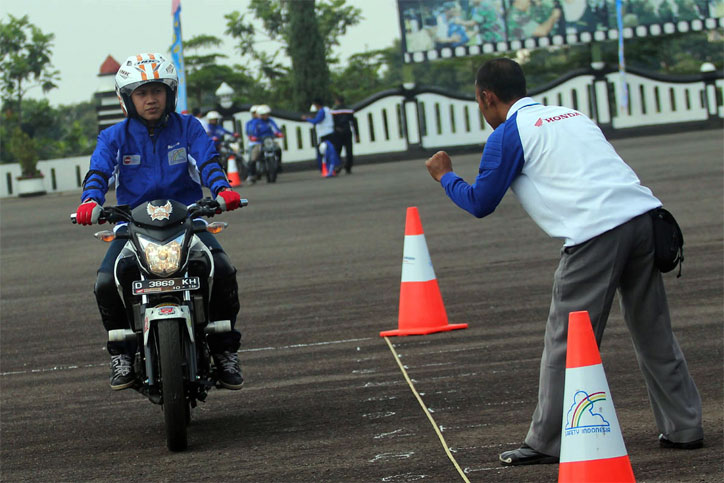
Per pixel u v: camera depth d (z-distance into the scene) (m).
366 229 21.17
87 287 16.80
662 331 7.05
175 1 29.73
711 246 15.82
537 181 6.89
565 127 6.88
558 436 6.87
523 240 18.11
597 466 5.84
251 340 11.93
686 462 6.85
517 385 9.14
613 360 9.83
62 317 14.27
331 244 19.41
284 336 12.02
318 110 39.62
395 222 21.95
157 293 7.68
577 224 6.74
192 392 7.99
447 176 7.19
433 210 23.58
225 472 7.33
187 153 8.45
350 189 31.62
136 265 7.80
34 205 38.22
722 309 11.64
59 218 30.50
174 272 7.62
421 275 11.81
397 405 8.80
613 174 6.84
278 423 8.54
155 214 7.73
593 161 6.82
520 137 6.88
